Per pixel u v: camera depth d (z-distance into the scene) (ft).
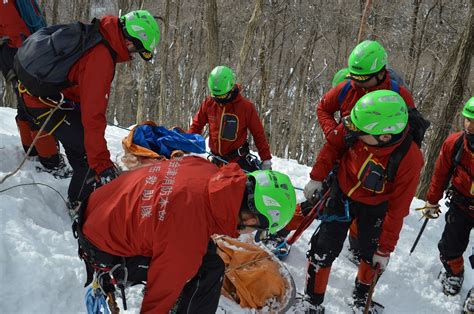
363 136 8.55
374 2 49.03
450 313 12.14
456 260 12.56
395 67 55.93
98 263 7.45
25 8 12.35
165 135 11.86
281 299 10.19
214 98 13.74
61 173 13.46
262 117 51.29
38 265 8.84
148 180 6.91
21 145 13.93
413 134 8.99
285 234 12.67
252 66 66.59
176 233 6.31
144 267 7.44
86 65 9.75
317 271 10.27
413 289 12.73
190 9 59.62
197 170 6.94
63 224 11.57
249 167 14.70
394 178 8.97
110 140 19.60
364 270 10.86
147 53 10.30
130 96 66.13
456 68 21.72
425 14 55.77
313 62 71.15
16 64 10.10
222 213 6.34
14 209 10.29
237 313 9.54
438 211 13.12
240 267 10.33
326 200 10.14
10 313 8.01
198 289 7.59
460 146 11.62
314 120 77.10
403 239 15.17
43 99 10.62
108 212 6.98
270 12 58.90
